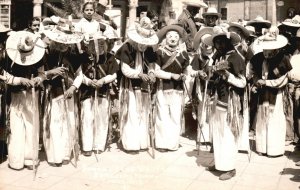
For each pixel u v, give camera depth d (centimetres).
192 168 656
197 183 589
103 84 720
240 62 588
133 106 726
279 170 657
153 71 722
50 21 773
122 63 712
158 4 2009
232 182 595
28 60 604
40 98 653
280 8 2352
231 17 2500
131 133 726
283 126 734
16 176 599
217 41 600
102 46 689
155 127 757
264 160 713
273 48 686
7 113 623
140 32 706
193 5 1038
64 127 649
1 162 661
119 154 728
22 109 616
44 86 645
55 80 637
